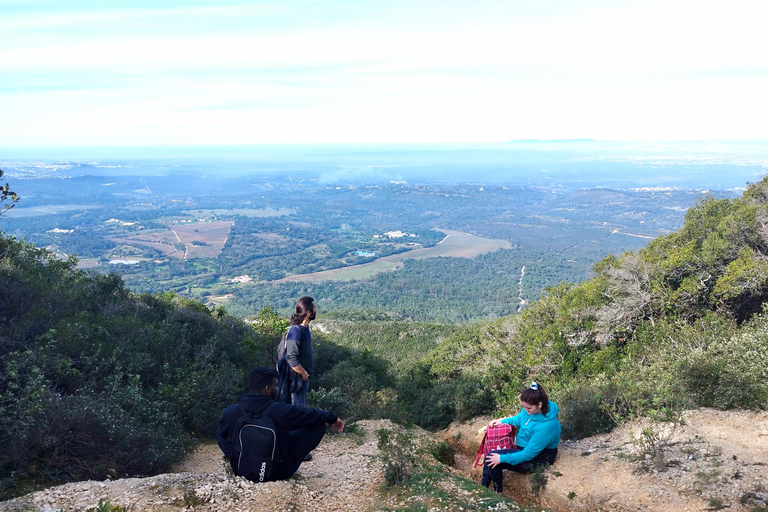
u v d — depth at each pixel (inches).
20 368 230.5
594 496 176.6
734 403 227.8
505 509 149.5
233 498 145.7
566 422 263.0
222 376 346.3
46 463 176.9
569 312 543.2
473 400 422.0
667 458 186.4
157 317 458.6
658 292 483.8
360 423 310.5
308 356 214.1
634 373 324.2
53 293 346.6
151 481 153.4
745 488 156.6
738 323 427.2
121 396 244.7
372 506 153.9
